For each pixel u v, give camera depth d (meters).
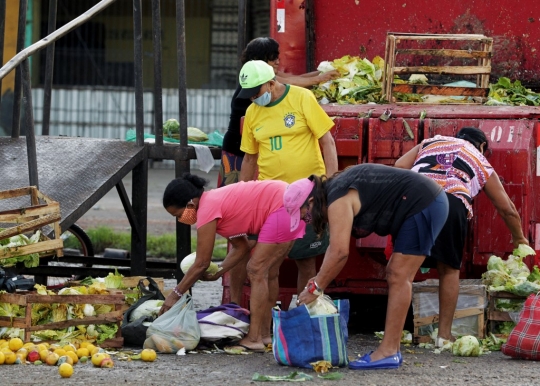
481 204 10.34
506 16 13.18
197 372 8.56
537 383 8.18
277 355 8.84
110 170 11.75
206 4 36.78
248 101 11.17
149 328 9.58
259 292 9.62
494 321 10.13
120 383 8.02
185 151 12.42
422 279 10.78
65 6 36.66
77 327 9.62
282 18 13.41
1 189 11.39
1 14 13.22
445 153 9.57
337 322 8.75
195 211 9.47
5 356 8.71
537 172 10.40
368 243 10.36
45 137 13.05
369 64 12.58
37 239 9.98
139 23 12.34
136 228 12.63
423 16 13.34
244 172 10.64
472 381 8.20
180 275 12.43
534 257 10.37
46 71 14.27
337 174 8.54
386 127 10.61
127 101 35.12
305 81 12.31
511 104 11.73
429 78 13.18
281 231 9.40
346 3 13.45
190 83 37.12
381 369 8.67
